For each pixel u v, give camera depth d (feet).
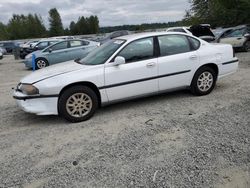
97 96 19.52
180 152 13.76
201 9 96.84
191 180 11.50
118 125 17.79
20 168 13.37
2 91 30.76
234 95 22.54
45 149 15.16
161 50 20.95
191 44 22.20
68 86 18.60
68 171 12.80
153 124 17.52
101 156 13.92
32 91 18.24
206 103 20.92
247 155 13.11
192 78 22.22
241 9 76.59
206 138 15.08
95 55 21.11
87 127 17.87
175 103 21.35
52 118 20.18
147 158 13.43
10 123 19.75
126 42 20.10
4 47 123.95
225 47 23.63
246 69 33.81
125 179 11.87
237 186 11.03
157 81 20.76
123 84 19.76
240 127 16.21
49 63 48.29
